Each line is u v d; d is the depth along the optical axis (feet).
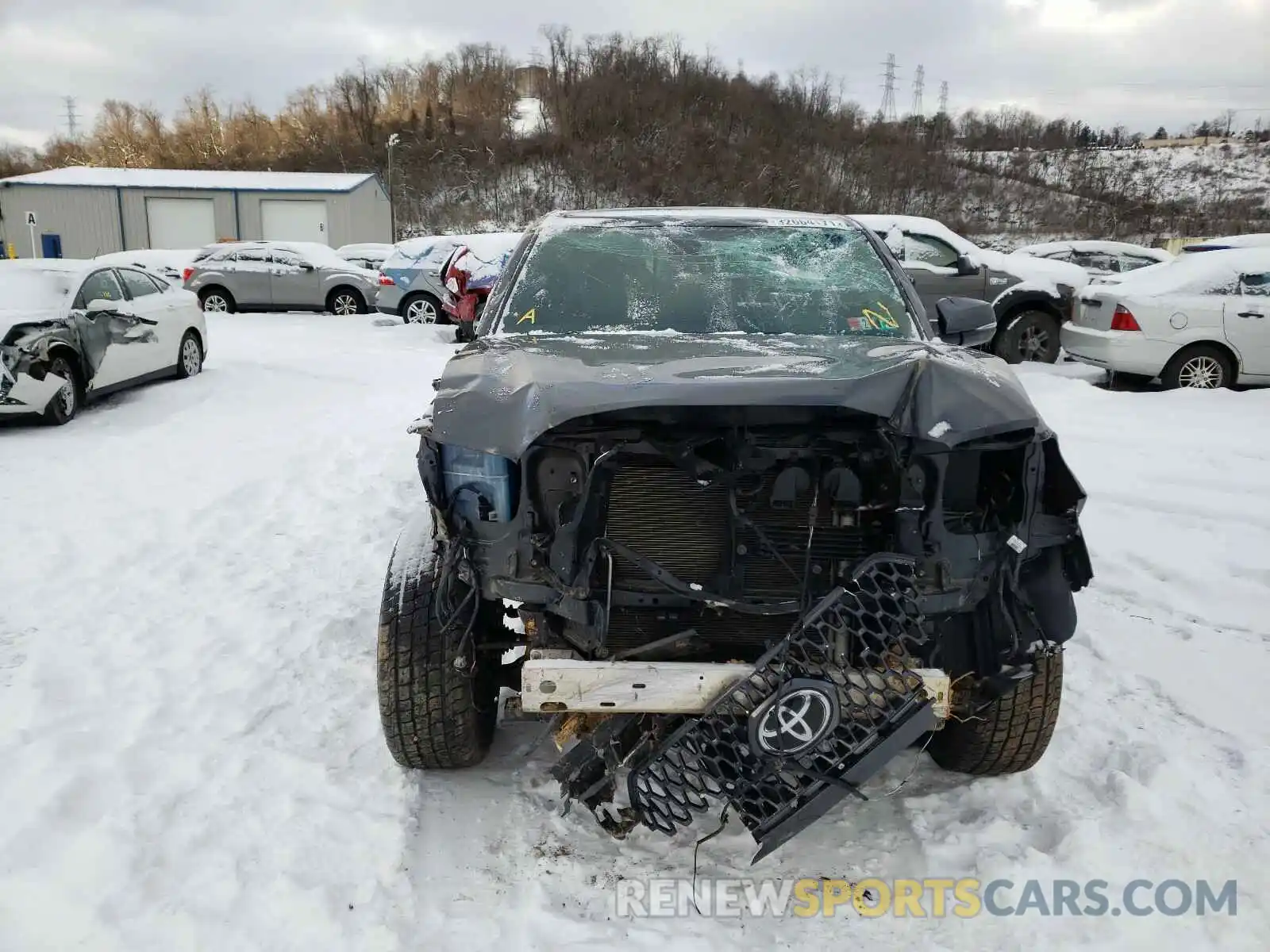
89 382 29.12
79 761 10.02
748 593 8.32
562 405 7.68
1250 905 8.06
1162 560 16.33
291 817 9.15
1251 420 26.03
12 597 14.61
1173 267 32.45
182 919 7.78
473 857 8.70
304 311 65.21
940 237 38.65
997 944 7.70
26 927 7.67
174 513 18.93
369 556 16.71
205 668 12.35
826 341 10.13
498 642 9.38
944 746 10.08
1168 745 10.60
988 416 7.68
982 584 8.10
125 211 125.49
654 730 8.28
